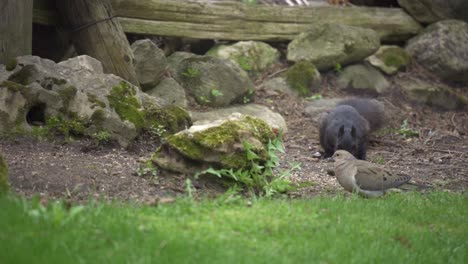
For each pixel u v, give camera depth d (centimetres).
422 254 674
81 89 1110
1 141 1017
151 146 1130
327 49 1753
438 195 976
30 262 527
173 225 660
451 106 1811
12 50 1144
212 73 1561
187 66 1566
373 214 805
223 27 1683
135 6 1534
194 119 1437
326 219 757
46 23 1354
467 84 1909
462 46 1869
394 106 1742
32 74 1089
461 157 1437
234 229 679
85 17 1284
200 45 1730
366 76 1788
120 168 962
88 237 596
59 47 1423
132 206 750
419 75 1864
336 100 1680
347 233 705
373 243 673
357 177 916
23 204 664
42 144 1035
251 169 916
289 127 1568
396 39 1925
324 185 1059
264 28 1748
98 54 1287
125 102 1138
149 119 1154
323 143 1391
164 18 1579
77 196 825
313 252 625
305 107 1650
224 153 909
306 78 1711
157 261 550
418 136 1614
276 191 912
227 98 1556
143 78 1410
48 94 1068
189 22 1620
